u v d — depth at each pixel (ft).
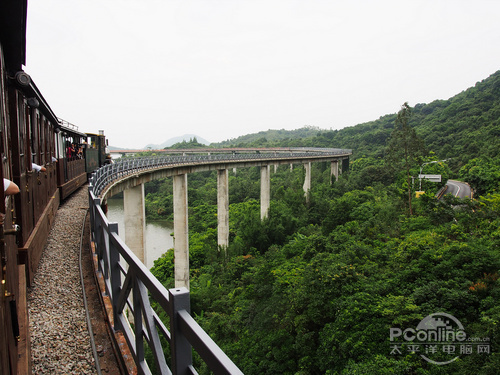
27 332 16.61
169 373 9.46
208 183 332.39
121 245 13.73
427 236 88.07
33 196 32.01
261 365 62.64
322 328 62.64
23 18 20.43
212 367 6.02
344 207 147.64
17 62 26.40
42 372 15.94
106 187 60.08
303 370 57.21
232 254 147.54
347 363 52.80
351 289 63.87
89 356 17.17
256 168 360.07
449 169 231.09
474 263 63.46
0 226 10.66
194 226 215.72
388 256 82.53
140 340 12.25
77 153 95.14
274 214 183.73
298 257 110.01
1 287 10.09
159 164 108.06
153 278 9.39
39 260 31.60
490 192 162.81
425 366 48.70
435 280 63.05
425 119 415.23
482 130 258.37
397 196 151.02
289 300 72.43
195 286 125.59
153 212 281.74
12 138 25.20
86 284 26.14
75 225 46.44
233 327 82.69
